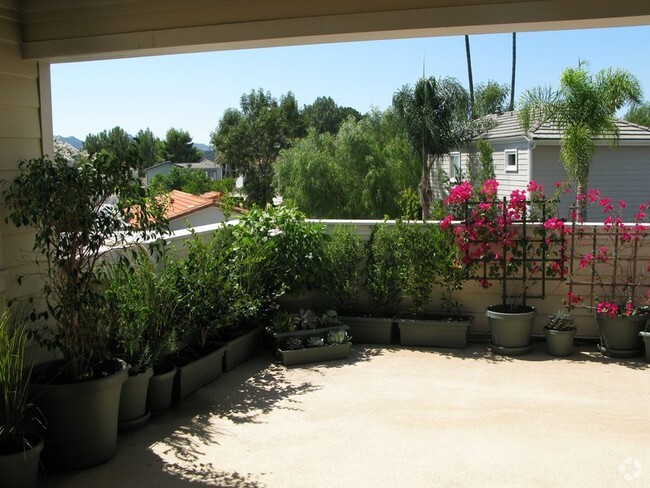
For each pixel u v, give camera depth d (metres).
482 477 2.95
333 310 5.28
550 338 4.89
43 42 3.65
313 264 5.19
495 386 4.23
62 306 3.05
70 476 2.96
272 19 3.40
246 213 5.27
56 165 3.15
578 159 10.38
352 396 4.06
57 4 3.62
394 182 16.16
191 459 3.15
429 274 5.25
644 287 5.01
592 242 5.09
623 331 4.78
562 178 12.48
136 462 3.11
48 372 3.20
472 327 5.41
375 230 5.48
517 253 5.18
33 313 3.19
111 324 3.40
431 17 3.19
